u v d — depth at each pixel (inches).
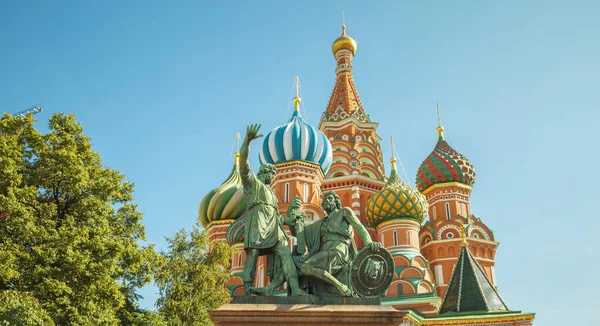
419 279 1895.9
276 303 448.8
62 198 1006.4
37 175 965.2
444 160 2448.3
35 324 732.7
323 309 438.3
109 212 1022.4
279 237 492.4
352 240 498.9
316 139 2209.6
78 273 872.9
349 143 2529.5
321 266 470.6
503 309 1326.3
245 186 508.7
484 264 2225.6
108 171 1079.6
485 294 1343.5
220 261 1349.7
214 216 2341.3
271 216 499.5
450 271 2169.0
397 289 1881.2
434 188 2436.0
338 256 477.7
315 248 496.1
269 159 2220.7
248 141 499.8
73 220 937.5
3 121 1000.2
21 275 845.2
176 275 1254.3
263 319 431.8
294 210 532.4
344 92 2770.7
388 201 2092.8
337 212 501.7
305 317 435.5
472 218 2319.1
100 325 872.9
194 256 1315.2
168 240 1326.3
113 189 1032.2
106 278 900.0
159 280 1235.2
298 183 2108.8
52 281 825.5
